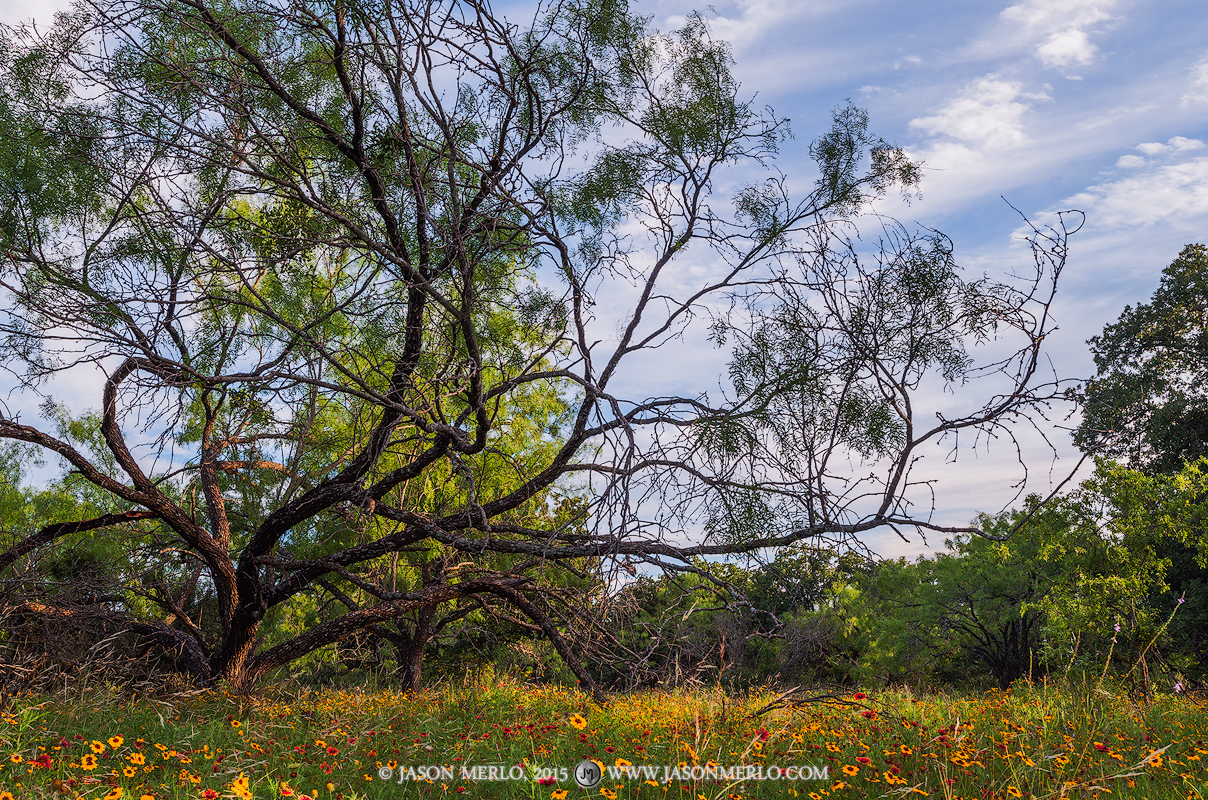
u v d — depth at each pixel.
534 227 7.32
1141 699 7.99
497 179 7.18
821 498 6.52
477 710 7.90
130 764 4.16
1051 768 4.35
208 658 10.30
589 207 7.56
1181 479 15.12
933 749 4.82
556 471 8.63
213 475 10.52
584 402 8.59
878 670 23.84
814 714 6.74
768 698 8.26
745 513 6.32
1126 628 13.79
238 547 12.75
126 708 6.67
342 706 8.05
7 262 7.35
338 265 8.21
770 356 6.70
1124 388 22.83
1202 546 14.88
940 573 27.12
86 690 6.99
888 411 6.57
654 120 7.58
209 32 6.50
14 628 8.82
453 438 7.81
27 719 5.07
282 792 3.58
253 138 6.55
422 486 12.38
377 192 7.03
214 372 8.49
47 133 6.98
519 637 17.11
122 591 11.05
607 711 8.02
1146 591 14.68
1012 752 4.92
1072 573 15.29
